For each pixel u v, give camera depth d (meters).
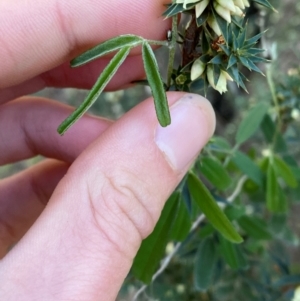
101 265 0.06
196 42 0.06
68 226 0.06
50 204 0.06
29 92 0.10
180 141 0.07
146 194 0.07
